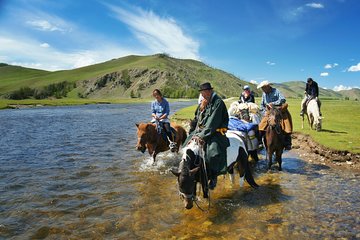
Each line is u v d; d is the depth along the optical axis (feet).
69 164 38.68
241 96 41.01
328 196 26.66
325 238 19.63
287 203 25.36
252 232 20.59
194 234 20.43
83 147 50.37
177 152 40.27
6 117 125.59
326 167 35.88
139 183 31.04
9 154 44.80
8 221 22.27
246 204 25.36
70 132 70.69
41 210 24.21
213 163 24.23
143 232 20.75
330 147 39.58
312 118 54.29
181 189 21.56
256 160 36.47
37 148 49.60
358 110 96.73
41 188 29.35
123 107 240.94
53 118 118.01
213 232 20.67
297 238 19.71
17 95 604.49
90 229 21.13
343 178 31.55
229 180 31.55
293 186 29.53
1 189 29.01
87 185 30.37
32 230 20.98
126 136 63.41
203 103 25.43
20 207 24.77
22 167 37.17
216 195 27.53
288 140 34.65
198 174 23.89
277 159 35.12
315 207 24.40
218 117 24.00
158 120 37.19
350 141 42.75
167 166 37.70
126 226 21.59
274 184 30.25
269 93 36.29
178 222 22.22
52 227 21.39
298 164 37.47
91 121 102.42
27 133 69.10
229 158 25.72
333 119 73.51
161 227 21.45
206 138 24.14
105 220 22.52
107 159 41.34
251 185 28.45
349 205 24.63
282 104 34.76
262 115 37.37
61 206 25.04
